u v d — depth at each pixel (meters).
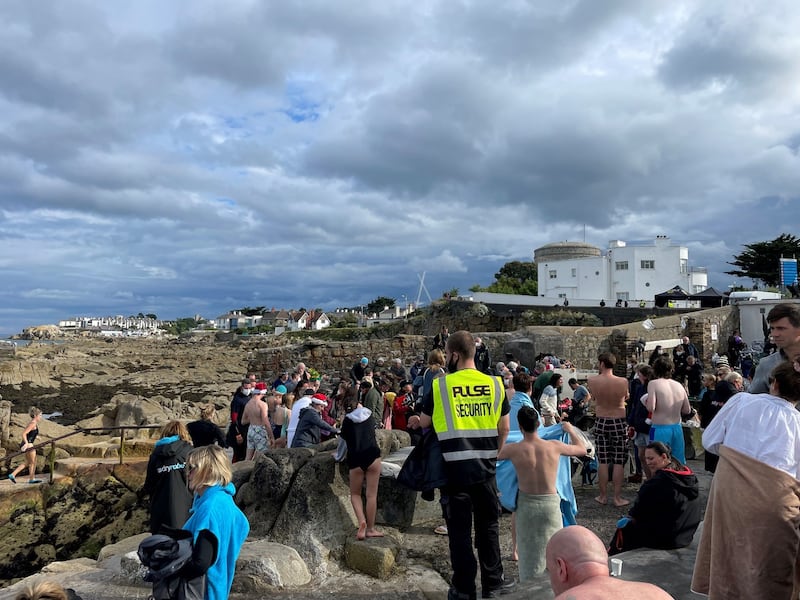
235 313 171.88
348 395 11.69
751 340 27.78
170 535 3.55
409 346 29.53
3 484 13.17
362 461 5.75
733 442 3.10
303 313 132.38
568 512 5.22
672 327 25.22
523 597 3.96
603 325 33.44
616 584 1.97
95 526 12.95
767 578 2.89
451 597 4.30
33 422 13.87
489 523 4.50
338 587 5.14
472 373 4.52
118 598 5.02
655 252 56.84
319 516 6.03
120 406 20.86
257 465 6.49
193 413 21.80
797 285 34.00
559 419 10.30
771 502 2.89
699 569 3.30
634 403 7.76
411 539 6.09
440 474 4.34
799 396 3.11
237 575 5.07
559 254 73.94
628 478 8.25
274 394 11.77
